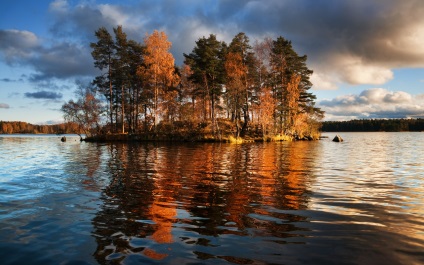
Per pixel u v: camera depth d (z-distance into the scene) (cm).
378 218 696
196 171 1492
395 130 17088
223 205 816
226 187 1072
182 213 738
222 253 498
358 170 1532
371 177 1301
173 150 2992
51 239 566
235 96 4722
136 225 646
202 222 666
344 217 704
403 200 873
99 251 509
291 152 2741
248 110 5350
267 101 4697
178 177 1305
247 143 4462
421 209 776
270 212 746
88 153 2664
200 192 987
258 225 645
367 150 3023
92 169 1577
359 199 885
